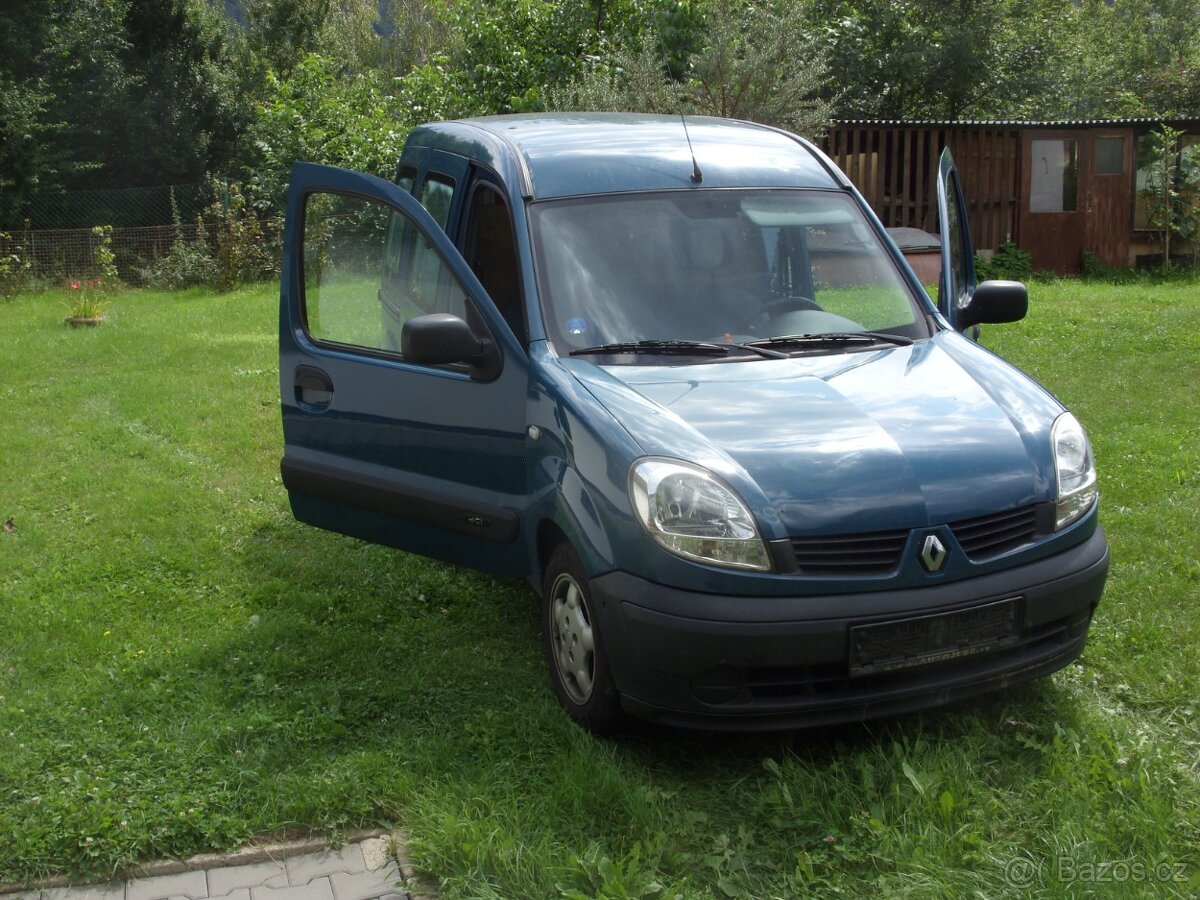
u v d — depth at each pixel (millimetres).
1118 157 20031
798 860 3445
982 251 19969
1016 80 27906
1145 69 36344
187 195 24516
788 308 4930
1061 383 9320
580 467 4105
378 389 5148
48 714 4348
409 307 5055
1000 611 3867
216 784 3895
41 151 23844
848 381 4418
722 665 3701
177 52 29844
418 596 5539
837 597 3711
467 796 3756
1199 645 4754
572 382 4324
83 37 26297
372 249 5238
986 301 5457
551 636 4410
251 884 3479
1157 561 5641
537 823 3658
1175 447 7469
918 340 4941
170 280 18562
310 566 5906
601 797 3750
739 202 5199
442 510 4914
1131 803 3613
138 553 6102
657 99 14867
